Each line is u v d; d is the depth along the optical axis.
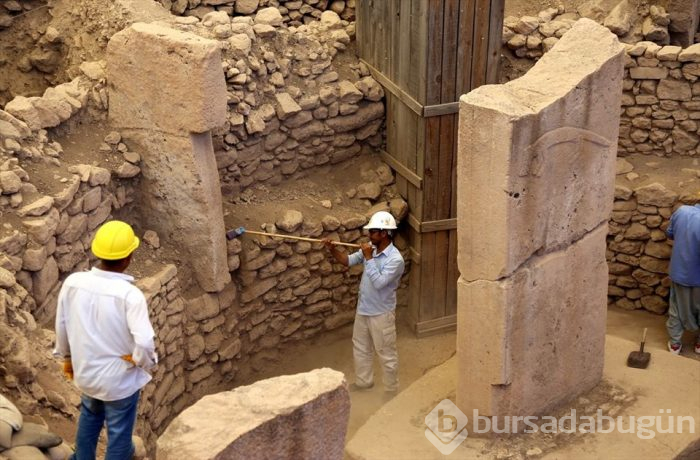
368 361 8.11
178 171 7.38
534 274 5.99
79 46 8.33
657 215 8.83
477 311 5.97
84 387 4.77
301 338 8.76
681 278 8.20
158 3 8.41
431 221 8.52
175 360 7.56
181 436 4.15
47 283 6.43
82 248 6.93
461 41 7.83
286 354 8.70
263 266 8.20
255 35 8.34
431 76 7.88
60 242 6.66
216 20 8.23
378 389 8.24
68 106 7.20
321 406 4.44
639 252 9.04
